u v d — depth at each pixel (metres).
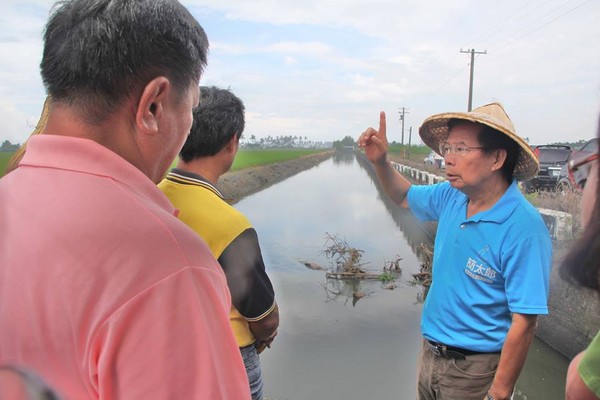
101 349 0.79
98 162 0.87
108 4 0.89
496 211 2.13
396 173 2.96
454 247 2.28
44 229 0.83
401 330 6.33
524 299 2.00
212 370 0.83
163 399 0.79
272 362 5.33
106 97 0.90
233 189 23.88
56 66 0.90
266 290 1.86
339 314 6.91
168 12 0.95
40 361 0.82
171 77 0.96
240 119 1.98
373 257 10.68
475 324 2.21
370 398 4.57
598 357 1.06
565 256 1.08
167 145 1.01
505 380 2.03
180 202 1.78
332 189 28.61
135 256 0.80
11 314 0.83
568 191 9.88
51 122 0.95
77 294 0.79
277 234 13.25
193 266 0.85
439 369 2.36
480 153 2.13
